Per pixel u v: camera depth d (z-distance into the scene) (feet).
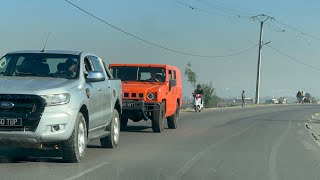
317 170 37.93
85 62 40.55
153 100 61.62
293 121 98.58
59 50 40.63
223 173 35.50
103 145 46.78
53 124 33.78
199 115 109.60
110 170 35.19
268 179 33.76
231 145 52.80
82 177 32.32
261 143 55.67
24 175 32.24
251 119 100.89
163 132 64.85
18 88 33.88
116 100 47.03
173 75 69.51
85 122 38.09
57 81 36.17
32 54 39.88
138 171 35.27
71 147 35.78
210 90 180.96
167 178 33.04
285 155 46.09
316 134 69.21
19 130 33.24
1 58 39.88
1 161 37.19
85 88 37.91
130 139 55.57
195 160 41.16
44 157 39.27
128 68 65.21
